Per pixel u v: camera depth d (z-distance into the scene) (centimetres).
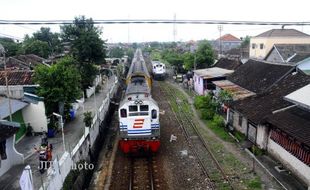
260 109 1897
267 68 2539
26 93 2161
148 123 1711
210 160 1727
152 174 1574
